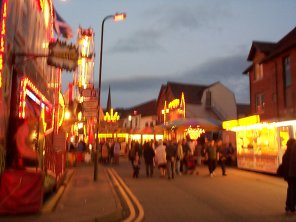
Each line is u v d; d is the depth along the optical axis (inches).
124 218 376.5
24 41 475.5
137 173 776.3
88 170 948.0
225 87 2014.0
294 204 390.0
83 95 740.7
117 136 1856.5
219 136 1439.5
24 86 459.8
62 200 446.3
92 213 360.5
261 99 1223.5
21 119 413.1
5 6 379.6
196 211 404.8
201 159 1084.5
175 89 2034.9
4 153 386.3
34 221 318.3
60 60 438.0
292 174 383.2
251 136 903.1
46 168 431.2
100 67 743.7
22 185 345.4
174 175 779.4
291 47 1003.3
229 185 634.2
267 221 351.9
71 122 1169.4
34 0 539.8
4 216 337.4
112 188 571.5
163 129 1409.9
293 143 394.0
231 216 376.2
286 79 1064.8
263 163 837.2
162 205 444.1
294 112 994.7
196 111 1923.0
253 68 1283.2
